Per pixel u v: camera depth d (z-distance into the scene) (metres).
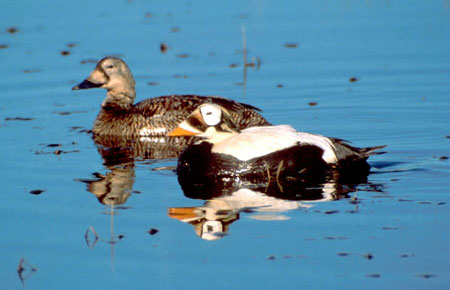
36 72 18.97
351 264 8.52
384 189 11.07
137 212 10.41
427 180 11.45
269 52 20.36
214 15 24.31
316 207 10.34
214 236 9.43
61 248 9.31
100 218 10.22
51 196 11.16
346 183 11.47
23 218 10.28
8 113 16.42
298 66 19.28
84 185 11.69
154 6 25.67
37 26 22.91
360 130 14.93
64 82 18.33
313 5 25.52
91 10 25.09
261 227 9.66
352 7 25.02
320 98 17.12
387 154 13.07
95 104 17.44
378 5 25.14
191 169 12.12
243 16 24.12
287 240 9.22
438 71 18.47
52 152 13.79
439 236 9.16
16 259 9.05
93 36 21.83
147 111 15.43
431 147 13.48
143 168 12.74
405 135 14.41
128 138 15.20
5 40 21.44
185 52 20.44
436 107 16.14
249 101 17.02
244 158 11.93
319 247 8.99
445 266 8.39
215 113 12.39
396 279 8.13
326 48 20.59
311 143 12.10
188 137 14.76
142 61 19.75
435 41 20.72
